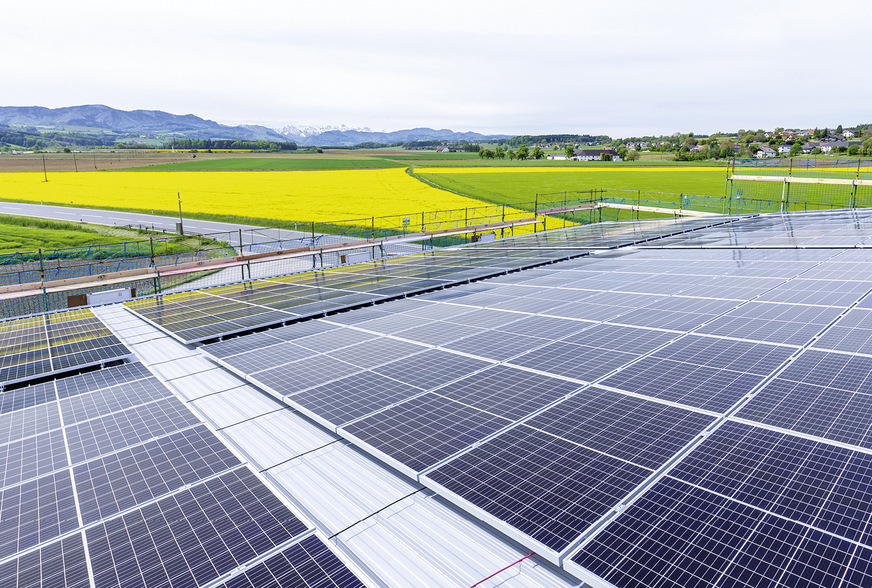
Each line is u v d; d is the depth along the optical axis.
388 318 14.42
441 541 5.95
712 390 8.05
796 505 5.36
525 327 12.34
